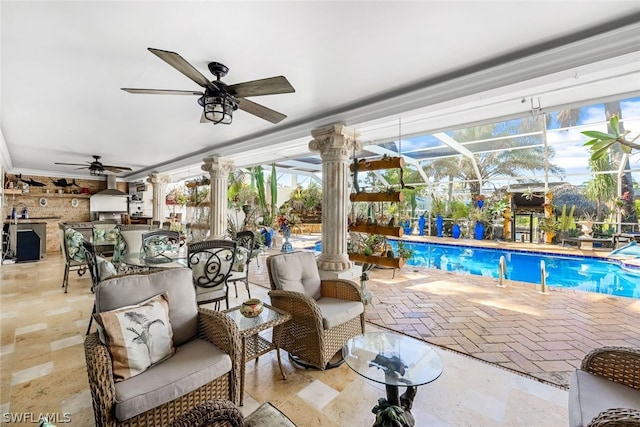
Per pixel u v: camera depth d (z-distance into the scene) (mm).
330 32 2004
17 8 1721
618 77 2531
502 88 2508
